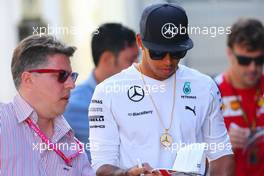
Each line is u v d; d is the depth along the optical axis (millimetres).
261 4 31000
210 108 14570
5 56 32906
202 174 13867
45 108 13109
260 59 18859
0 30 32969
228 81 19266
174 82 14398
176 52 13875
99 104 14359
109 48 18016
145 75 14359
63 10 33219
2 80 32812
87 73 31047
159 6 14086
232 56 19094
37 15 33125
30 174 12852
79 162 13523
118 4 32344
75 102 18125
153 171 13672
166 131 14297
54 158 13164
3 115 12945
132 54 18156
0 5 32969
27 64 13047
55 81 13055
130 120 14281
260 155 18844
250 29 18703
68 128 13438
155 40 13930
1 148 12750
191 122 14391
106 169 14125
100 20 32719
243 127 19156
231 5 30969
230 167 14703
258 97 19172
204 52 30062
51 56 13055
